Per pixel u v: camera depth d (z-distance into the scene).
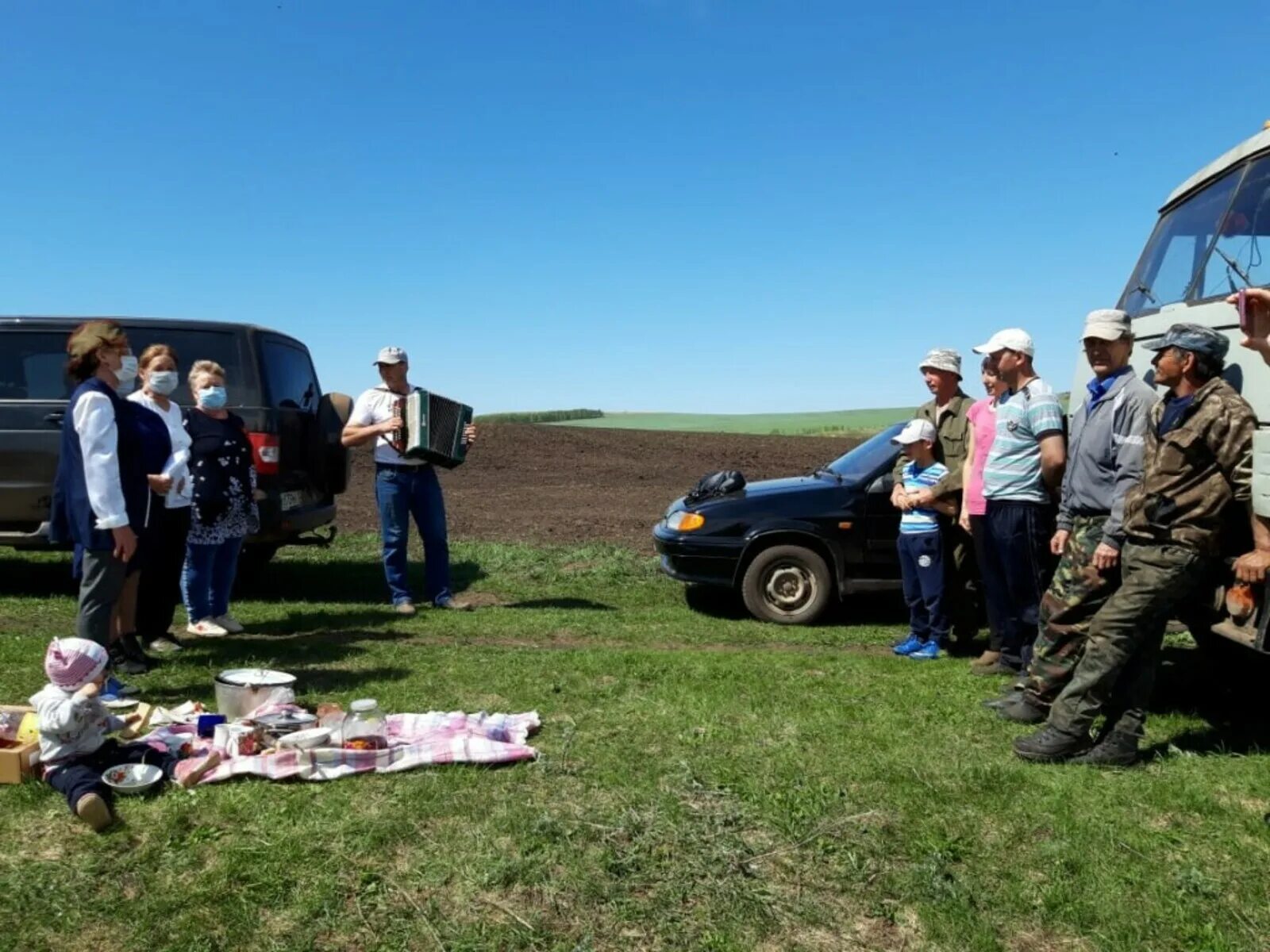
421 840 3.49
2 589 8.66
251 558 9.49
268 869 3.28
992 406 5.88
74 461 4.85
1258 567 3.98
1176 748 4.59
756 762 4.27
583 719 4.86
